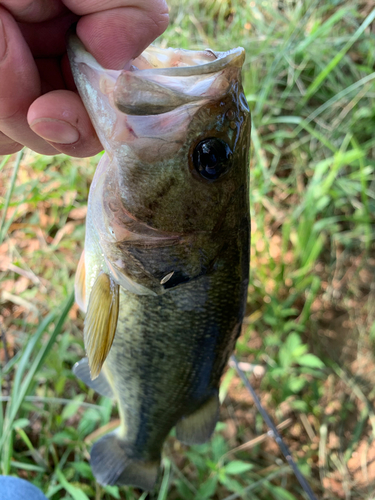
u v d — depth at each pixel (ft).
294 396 1.27
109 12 0.43
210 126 0.43
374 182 1.46
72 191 1.24
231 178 0.47
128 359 0.60
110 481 0.77
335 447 1.23
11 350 1.08
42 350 0.76
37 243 1.20
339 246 1.46
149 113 0.41
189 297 0.54
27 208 1.20
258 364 1.26
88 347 0.51
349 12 1.58
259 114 1.35
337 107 1.49
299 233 1.29
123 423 0.73
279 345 1.24
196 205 0.47
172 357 0.59
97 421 1.08
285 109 1.53
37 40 0.46
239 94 0.44
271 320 1.25
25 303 1.11
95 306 0.51
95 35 0.44
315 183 1.23
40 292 1.15
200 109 0.42
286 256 1.38
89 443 0.96
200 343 0.58
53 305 1.11
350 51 1.60
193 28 1.52
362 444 1.23
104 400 0.97
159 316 0.56
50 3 0.43
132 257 0.50
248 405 1.22
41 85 0.48
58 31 0.46
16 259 1.15
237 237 0.52
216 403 0.67
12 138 0.47
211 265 0.52
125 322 0.58
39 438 1.00
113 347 0.61
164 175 0.45
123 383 0.64
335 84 1.49
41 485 0.93
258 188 1.31
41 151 0.49
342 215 1.48
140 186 0.45
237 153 0.46
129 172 0.45
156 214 0.47
